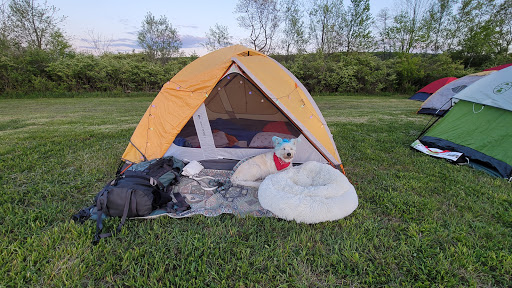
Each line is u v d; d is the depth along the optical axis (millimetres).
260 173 3279
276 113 4918
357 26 20453
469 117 4680
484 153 4148
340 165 3613
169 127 3498
